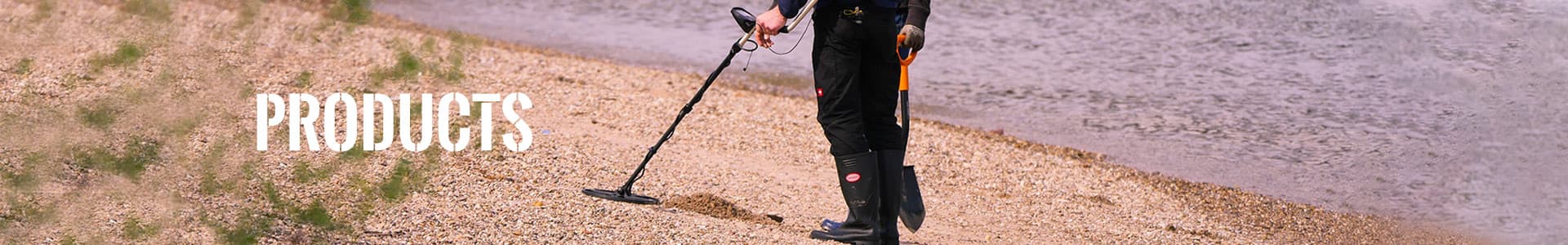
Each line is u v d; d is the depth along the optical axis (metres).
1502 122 10.20
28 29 8.53
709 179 6.86
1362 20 15.96
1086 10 17.23
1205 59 13.76
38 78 7.33
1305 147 9.36
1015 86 11.84
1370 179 8.39
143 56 6.27
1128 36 15.22
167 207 4.97
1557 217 7.55
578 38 14.37
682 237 5.39
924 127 9.45
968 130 9.60
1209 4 17.80
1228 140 9.58
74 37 8.52
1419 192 8.10
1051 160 8.55
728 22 16.09
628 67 11.78
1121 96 11.45
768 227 5.83
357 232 5.01
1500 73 12.52
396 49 9.27
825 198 6.75
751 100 10.15
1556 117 10.48
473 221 5.35
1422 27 15.30
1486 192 8.05
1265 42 14.88
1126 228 6.69
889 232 5.23
